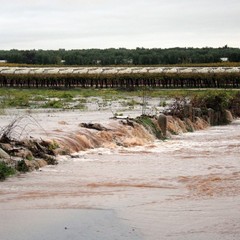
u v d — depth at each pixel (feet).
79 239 35.60
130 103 169.37
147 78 315.78
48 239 35.45
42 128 87.71
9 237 35.68
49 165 63.67
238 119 143.23
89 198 46.50
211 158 71.46
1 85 309.63
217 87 303.48
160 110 139.03
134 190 50.39
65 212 41.60
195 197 47.29
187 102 143.23
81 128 86.48
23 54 497.46
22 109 143.54
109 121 100.32
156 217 40.70
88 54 501.97
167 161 68.54
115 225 38.63
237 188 51.29
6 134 69.56
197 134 104.88
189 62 471.21
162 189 50.96
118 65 442.91
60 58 491.72
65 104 164.25
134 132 89.97
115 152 76.02
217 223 39.37
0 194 47.91
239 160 69.67
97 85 315.99
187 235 36.88
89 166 63.87
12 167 58.18
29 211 41.83
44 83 314.14
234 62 440.45
